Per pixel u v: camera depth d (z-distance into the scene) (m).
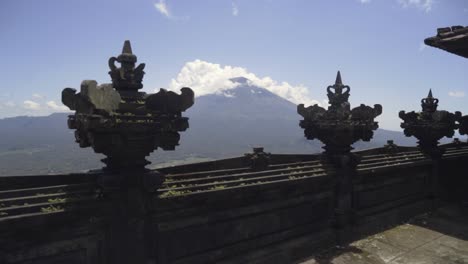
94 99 3.69
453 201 10.98
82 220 4.11
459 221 9.08
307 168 6.98
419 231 8.29
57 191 4.23
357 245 7.30
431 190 10.04
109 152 4.16
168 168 5.45
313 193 6.93
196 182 5.36
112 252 4.34
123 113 4.09
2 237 3.61
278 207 6.30
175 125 4.35
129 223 4.41
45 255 3.91
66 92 4.04
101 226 4.27
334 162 7.36
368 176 8.00
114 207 4.30
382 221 8.40
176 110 4.39
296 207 6.68
